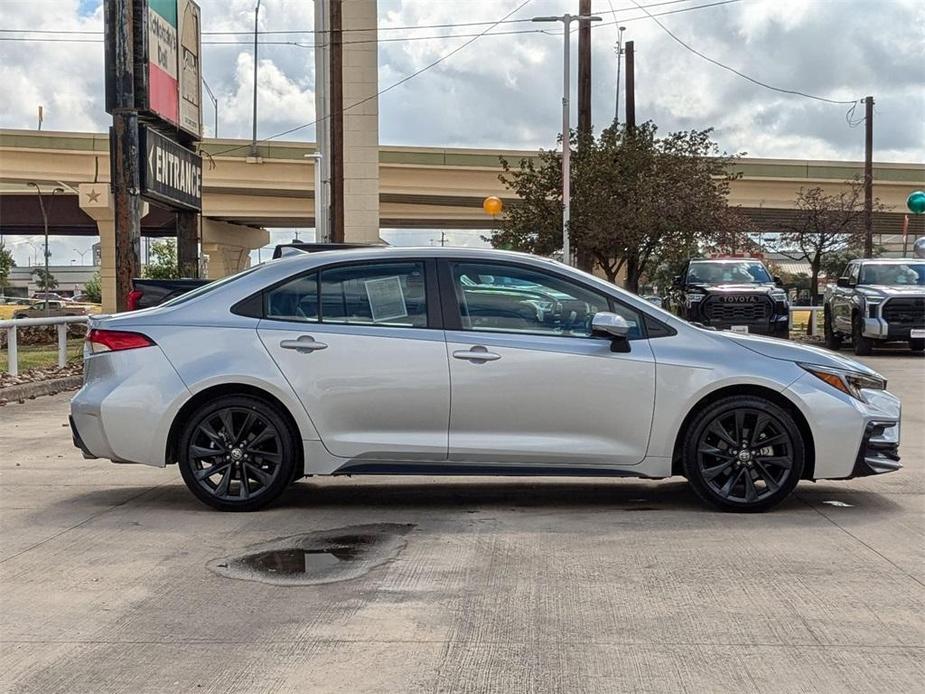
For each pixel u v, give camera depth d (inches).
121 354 272.1
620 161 1175.0
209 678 161.9
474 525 259.8
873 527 254.5
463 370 263.1
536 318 269.4
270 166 2080.5
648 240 1206.3
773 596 199.9
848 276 922.7
